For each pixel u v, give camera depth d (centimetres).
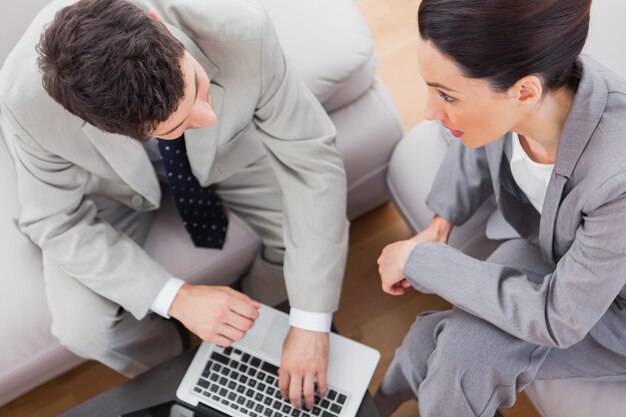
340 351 126
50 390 172
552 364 123
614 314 115
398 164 153
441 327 125
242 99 119
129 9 92
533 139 102
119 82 89
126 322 139
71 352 151
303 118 126
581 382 127
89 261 130
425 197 146
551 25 82
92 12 91
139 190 131
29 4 139
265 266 157
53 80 92
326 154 130
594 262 97
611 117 92
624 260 95
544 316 106
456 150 132
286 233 133
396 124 159
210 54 113
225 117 122
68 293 135
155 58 90
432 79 90
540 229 110
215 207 148
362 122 156
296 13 151
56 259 131
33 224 128
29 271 140
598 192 92
